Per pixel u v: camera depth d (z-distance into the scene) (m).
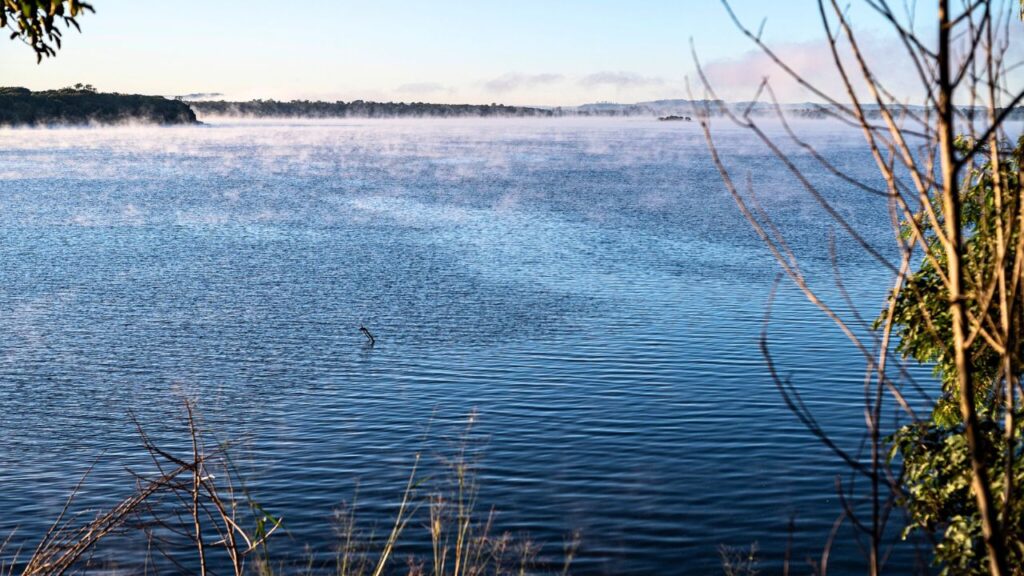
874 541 3.23
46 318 50.69
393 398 35.62
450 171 183.38
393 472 26.70
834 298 54.09
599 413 32.84
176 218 99.75
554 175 171.62
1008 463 2.98
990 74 3.00
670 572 20.22
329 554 19.67
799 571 19.97
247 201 119.88
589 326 47.44
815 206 111.12
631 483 25.61
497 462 27.50
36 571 5.97
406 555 19.17
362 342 45.06
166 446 30.12
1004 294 3.03
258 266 68.56
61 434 31.78
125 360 42.09
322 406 34.62
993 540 2.90
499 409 33.78
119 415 33.97
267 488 24.95
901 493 3.23
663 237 83.81
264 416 33.38
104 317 51.06
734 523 22.80
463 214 104.00
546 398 35.06
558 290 58.03
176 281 62.44
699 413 32.47
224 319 50.59
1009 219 3.06
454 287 59.50
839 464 26.88
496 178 163.25
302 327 48.53
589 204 115.62
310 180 158.00
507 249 76.56
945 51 2.86
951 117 2.86
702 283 59.94
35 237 83.81
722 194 129.12
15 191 130.75
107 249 77.06
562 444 29.34
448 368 39.94
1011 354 2.97
